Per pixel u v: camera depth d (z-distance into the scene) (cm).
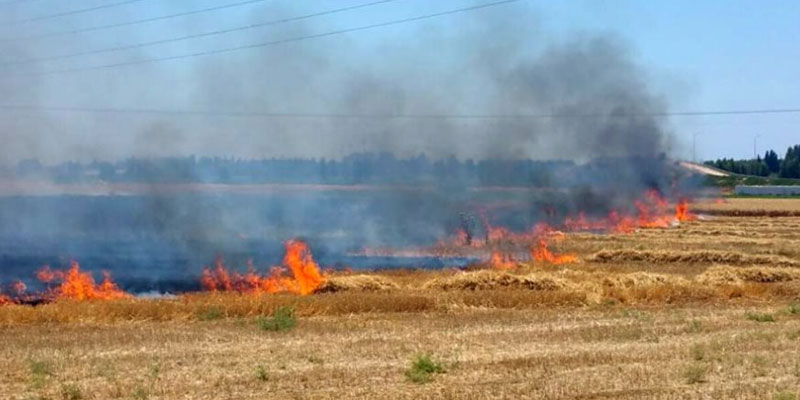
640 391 2609
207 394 2614
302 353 3312
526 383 2727
